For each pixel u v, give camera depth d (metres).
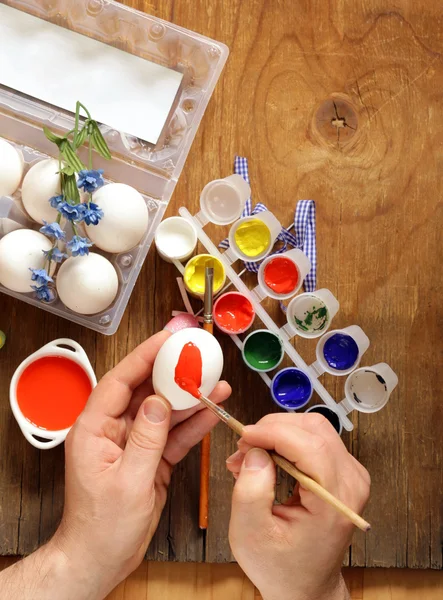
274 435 0.97
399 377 1.31
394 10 1.31
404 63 1.32
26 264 1.13
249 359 1.24
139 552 1.15
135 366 1.07
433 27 1.32
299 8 1.30
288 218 1.30
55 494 1.26
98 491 0.99
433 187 1.31
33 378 1.22
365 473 1.08
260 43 1.30
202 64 1.25
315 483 0.92
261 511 0.97
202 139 1.29
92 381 1.21
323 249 1.31
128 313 1.28
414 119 1.31
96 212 1.09
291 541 0.98
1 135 1.24
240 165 1.29
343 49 1.31
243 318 1.24
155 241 1.23
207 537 1.27
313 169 1.31
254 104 1.30
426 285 1.32
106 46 1.23
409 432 1.31
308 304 1.25
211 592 1.28
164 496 1.20
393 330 1.31
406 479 1.30
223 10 1.29
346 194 1.31
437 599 1.30
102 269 1.15
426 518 1.30
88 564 1.02
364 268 1.31
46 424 1.22
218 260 1.23
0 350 1.26
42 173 1.14
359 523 0.87
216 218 1.25
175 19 1.29
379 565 1.29
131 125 1.23
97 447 1.02
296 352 1.26
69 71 1.22
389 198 1.32
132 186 1.26
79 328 1.27
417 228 1.32
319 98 1.31
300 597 1.01
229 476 1.28
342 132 1.31
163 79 1.24
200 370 1.01
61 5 1.23
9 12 1.21
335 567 1.02
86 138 1.22
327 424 1.05
